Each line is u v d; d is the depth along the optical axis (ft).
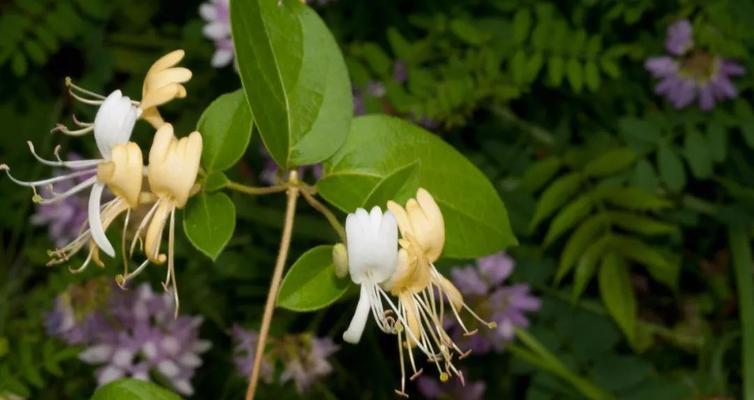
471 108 2.51
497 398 2.77
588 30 2.67
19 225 2.91
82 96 2.87
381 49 2.55
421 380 2.70
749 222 2.70
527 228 2.65
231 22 1.59
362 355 2.73
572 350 2.52
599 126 2.79
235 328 2.46
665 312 2.93
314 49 1.63
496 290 2.49
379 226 1.55
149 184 1.60
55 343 2.45
